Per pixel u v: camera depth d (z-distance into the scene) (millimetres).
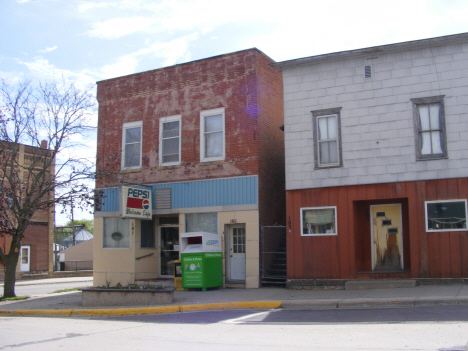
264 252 17062
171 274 19641
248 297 14359
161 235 20109
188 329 10023
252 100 17625
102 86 21172
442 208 14344
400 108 15148
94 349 8234
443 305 11281
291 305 12859
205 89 18656
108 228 20062
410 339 7848
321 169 16000
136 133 20188
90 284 27656
